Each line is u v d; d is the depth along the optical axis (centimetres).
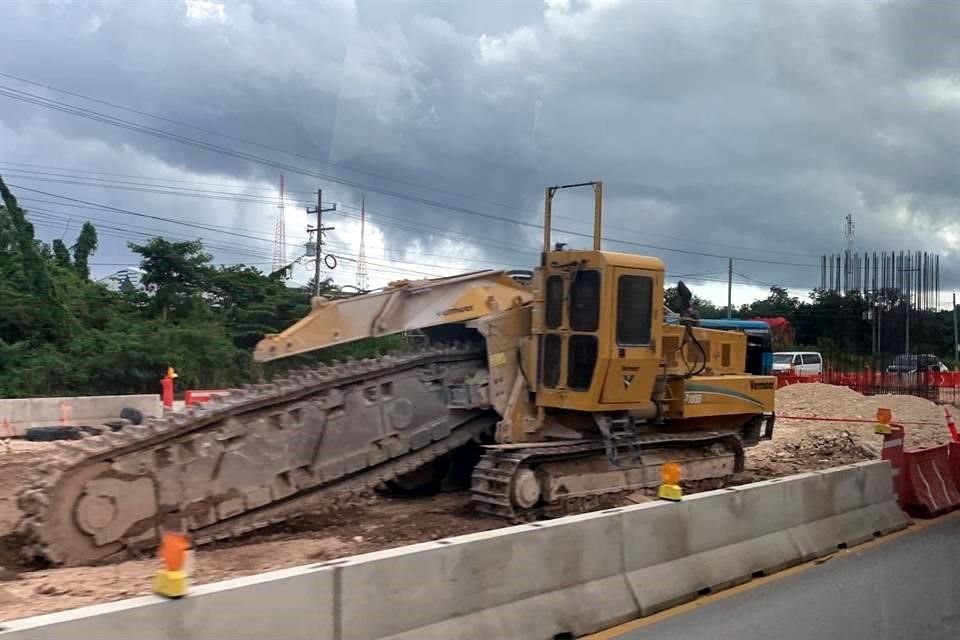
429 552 540
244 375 3338
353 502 1145
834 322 4972
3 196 3253
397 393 1024
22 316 3027
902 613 711
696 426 1303
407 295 1115
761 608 711
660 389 1170
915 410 2548
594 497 1084
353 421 982
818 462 1659
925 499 1133
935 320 5809
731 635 640
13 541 879
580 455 1081
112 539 809
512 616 582
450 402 1062
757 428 1426
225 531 885
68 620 383
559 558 628
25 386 2720
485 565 574
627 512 692
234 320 3856
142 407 2169
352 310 1084
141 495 827
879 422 1145
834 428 2092
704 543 764
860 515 1002
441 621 541
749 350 1570
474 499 1026
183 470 853
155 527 836
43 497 779
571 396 1055
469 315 1077
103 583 718
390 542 926
